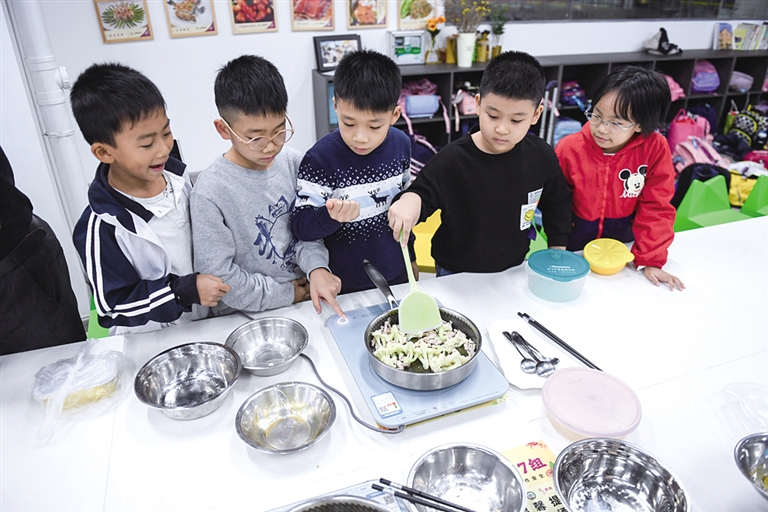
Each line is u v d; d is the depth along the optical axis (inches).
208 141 120.6
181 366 39.7
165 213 44.4
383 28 123.1
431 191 51.4
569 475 30.5
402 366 37.8
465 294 50.3
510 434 34.5
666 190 56.7
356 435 34.3
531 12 135.3
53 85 68.7
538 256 51.4
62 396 35.6
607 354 41.7
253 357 42.4
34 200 84.2
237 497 30.0
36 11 64.9
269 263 49.8
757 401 36.7
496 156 51.7
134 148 37.9
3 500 30.0
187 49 110.0
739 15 159.9
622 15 144.6
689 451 33.0
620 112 51.6
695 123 143.2
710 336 44.0
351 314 46.3
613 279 53.2
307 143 130.7
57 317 50.1
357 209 41.7
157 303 41.0
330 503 27.7
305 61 120.6
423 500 28.5
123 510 29.4
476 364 39.5
